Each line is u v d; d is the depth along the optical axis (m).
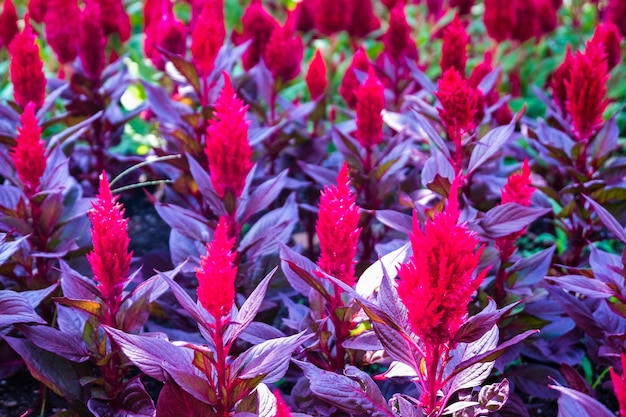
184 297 0.71
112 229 0.76
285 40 1.17
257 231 0.93
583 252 1.11
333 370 0.81
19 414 0.93
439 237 0.65
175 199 1.13
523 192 0.85
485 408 0.71
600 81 0.96
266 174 1.16
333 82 1.65
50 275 0.96
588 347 0.93
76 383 0.83
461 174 0.90
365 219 1.03
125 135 1.50
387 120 1.11
